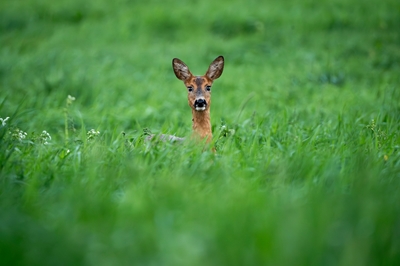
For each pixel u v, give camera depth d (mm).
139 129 13406
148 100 18656
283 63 23828
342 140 11141
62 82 20000
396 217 7254
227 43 27328
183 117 16219
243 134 12508
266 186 8750
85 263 6418
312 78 20859
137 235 6906
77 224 7246
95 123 15469
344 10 31562
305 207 7445
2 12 32844
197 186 8445
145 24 30781
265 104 17453
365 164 9258
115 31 29781
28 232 6934
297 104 17172
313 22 29609
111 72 22359
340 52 24922
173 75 22859
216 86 20781
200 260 6301
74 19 32875
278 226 6832
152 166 9266
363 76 21188
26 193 8297
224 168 9234
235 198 7766
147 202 7715
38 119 15625
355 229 6848
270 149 10711
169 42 28406
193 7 33031
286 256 6328
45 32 30453
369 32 28141
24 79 20766
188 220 7262
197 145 10703
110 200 8023
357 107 15789
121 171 9219
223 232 6844
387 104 15906
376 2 32469
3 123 11055
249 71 22781
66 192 8188
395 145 11125
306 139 11430
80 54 25234
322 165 9414
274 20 30203
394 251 6578
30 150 10875
